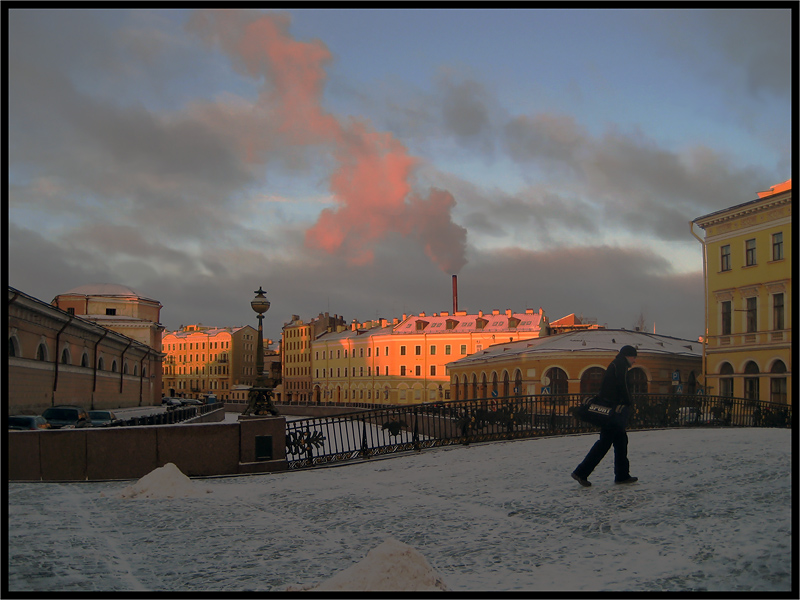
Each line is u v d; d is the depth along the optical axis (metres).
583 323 98.44
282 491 11.46
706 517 7.31
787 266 40.84
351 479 12.72
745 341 43.34
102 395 58.31
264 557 6.82
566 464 12.01
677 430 19.64
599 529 7.34
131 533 8.05
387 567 4.88
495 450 15.53
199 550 7.15
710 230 46.59
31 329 39.91
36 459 13.10
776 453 11.31
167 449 13.42
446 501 9.70
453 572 6.08
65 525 8.52
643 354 53.25
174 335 166.50
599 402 9.61
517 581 5.66
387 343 110.38
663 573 5.64
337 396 122.81
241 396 147.38
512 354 61.56
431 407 17.23
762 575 5.35
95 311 83.69
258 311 15.13
